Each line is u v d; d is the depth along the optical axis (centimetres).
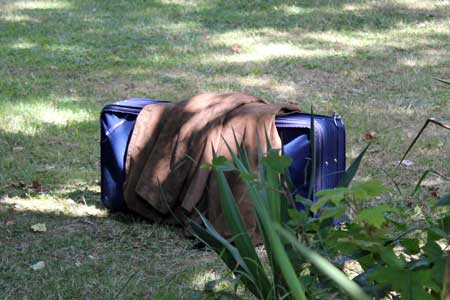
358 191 305
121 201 632
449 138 835
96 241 588
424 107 958
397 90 1034
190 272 528
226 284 498
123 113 630
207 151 573
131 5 1556
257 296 367
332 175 580
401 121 905
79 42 1304
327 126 571
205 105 596
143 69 1150
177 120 597
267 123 559
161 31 1369
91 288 509
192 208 573
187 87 1065
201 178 574
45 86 1065
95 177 734
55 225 620
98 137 854
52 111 947
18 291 509
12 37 1340
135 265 546
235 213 368
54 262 553
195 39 1313
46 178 730
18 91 1037
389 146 805
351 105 971
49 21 1448
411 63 1163
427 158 772
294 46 1262
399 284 314
